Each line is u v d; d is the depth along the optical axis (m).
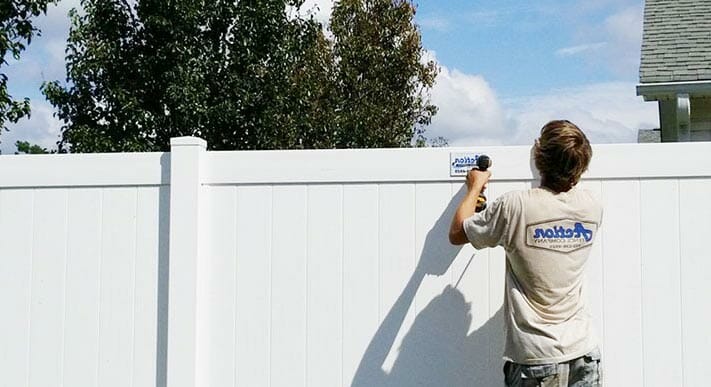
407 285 4.05
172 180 4.19
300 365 4.11
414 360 4.03
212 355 4.17
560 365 3.24
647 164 3.86
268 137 12.48
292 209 4.14
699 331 3.80
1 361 4.33
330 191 4.12
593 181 3.91
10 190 4.36
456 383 3.99
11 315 4.34
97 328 4.27
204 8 11.90
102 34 12.05
